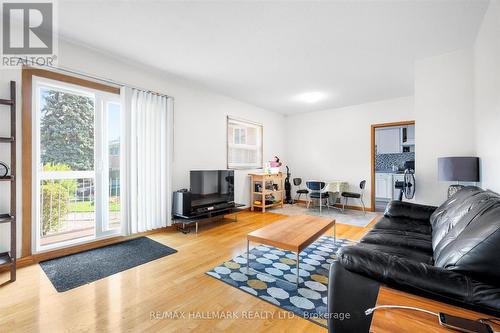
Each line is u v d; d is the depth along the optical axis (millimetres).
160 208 3520
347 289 1303
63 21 2326
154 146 3449
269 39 2637
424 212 2574
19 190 2406
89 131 3047
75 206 3025
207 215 3834
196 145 4211
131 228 3188
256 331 1521
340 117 5820
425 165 3043
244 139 5379
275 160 5980
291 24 2350
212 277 2211
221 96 4742
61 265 2441
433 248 1742
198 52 2947
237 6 2088
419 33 2490
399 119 4961
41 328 1527
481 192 1730
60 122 2822
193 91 4164
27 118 2451
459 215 1657
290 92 4586
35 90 2510
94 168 3035
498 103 1975
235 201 5133
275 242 2135
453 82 2869
